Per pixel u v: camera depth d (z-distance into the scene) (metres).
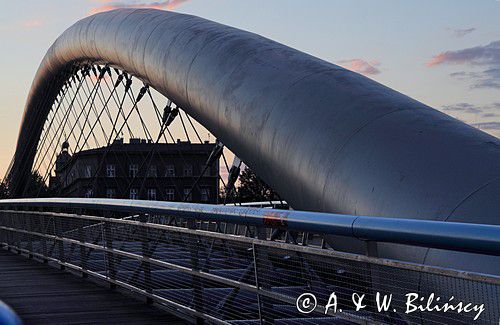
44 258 14.36
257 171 10.54
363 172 7.24
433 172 6.46
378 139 7.48
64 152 30.97
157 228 7.89
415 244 3.55
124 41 16.97
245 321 6.01
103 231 10.13
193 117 13.39
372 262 3.96
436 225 3.36
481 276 3.14
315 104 9.02
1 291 10.22
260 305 5.50
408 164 6.79
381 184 6.89
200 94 12.33
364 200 7.03
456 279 3.42
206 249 6.57
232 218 5.67
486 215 5.65
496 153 6.43
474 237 3.10
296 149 8.79
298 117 9.11
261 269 5.46
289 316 5.07
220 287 6.43
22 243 16.73
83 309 8.37
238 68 11.47
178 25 14.87
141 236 8.51
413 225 3.51
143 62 15.46
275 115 9.70
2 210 19.73
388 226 3.70
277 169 9.41
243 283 5.80
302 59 10.77
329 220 4.23
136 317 7.70
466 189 6.01
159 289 8.10
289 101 9.58
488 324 3.23
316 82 9.59
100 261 10.55
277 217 4.84
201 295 6.82
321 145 8.25
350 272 4.24
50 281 11.36
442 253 5.65
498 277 3.04
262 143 9.84
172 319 7.52
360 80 9.38
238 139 10.73
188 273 7.00
